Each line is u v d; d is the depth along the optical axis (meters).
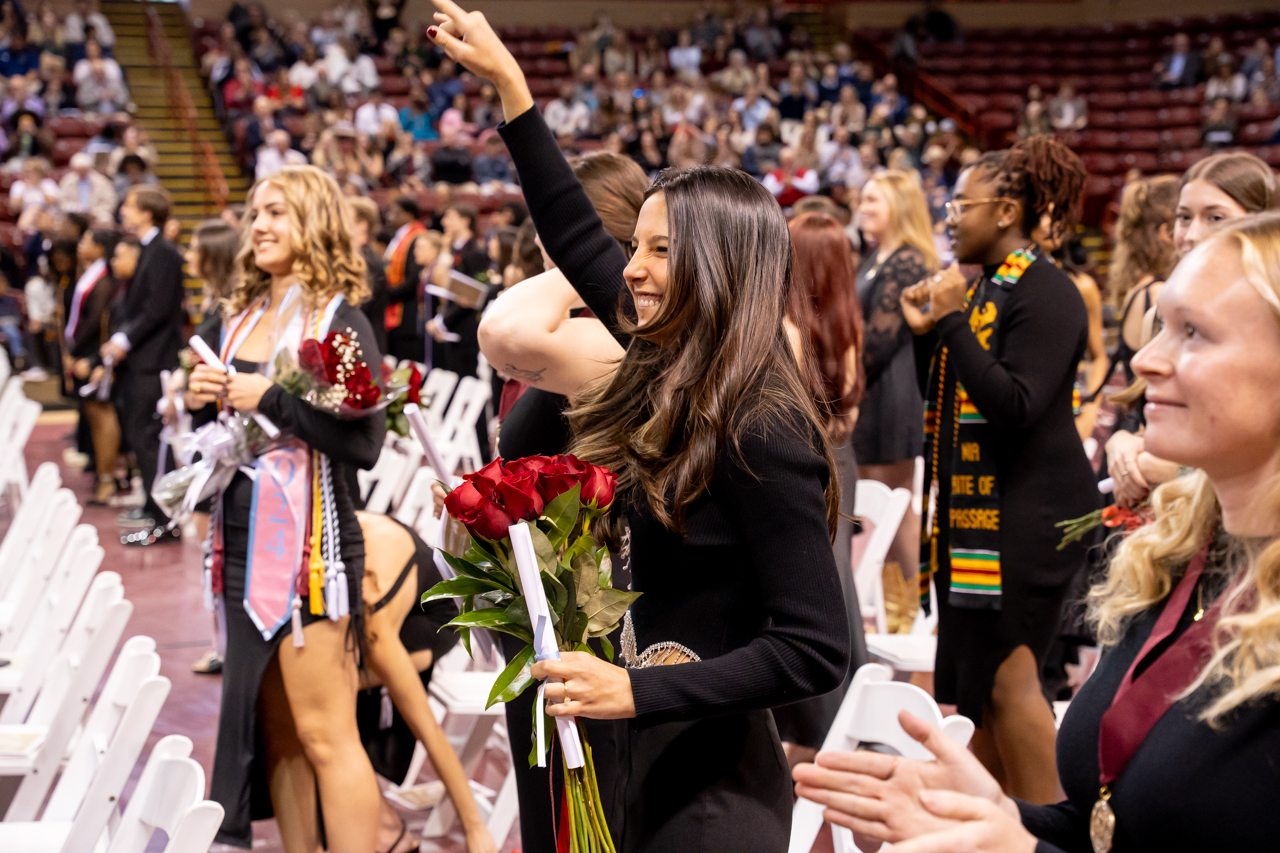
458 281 7.40
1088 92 20.03
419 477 4.91
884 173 4.57
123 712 2.46
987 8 21.19
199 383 2.55
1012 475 2.52
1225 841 1.08
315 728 2.61
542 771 1.96
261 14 17.94
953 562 2.56
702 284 1.53
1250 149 17.23
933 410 2.66
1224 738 1.09
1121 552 1.30
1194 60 19.28
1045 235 2.60
